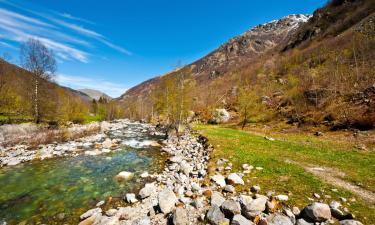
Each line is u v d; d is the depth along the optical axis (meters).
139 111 116.19
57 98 50.31
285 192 11.70
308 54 98.56
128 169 20.05
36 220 11.51
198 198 11.67
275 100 63.03
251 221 9.13
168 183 15.32
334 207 9.56
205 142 27.80
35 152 25.95
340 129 33.16
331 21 141.25
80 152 26.83
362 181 12.89
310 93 50.34
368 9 110.88
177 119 50.28
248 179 13.84
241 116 59.59
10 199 13.93
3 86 40.53
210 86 140.25
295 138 30.64
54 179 17.44
